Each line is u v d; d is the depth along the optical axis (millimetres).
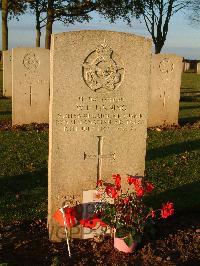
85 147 1545
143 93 1573
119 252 1485
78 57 1459
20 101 3418
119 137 1584
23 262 1396
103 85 1515
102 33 1470
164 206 1495
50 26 8078
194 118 4117
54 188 1540
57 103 1471
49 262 1406
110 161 1596
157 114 3643
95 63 1487
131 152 1613
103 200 1585
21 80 3385
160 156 2652
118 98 1549
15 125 3408
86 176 1572
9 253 1444
